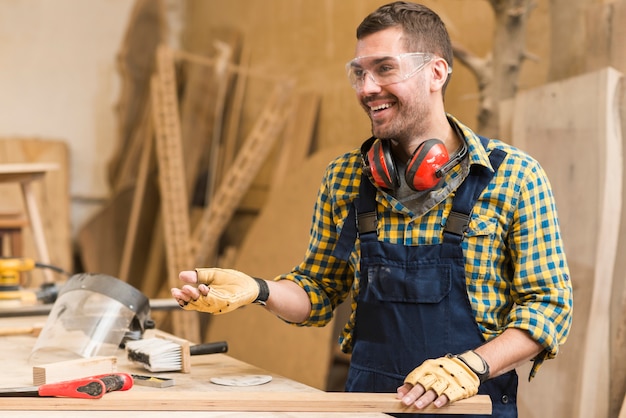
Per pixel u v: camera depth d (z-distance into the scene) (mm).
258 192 5184
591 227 2895
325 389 4086
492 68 3381
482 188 1711
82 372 1713
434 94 1753
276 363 4438
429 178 1688
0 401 1508
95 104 6445
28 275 4801
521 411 3127
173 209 5688
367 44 1707
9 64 6176
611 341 2793
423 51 1703
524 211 1695
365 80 1702
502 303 1722
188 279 1726
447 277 1704
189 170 5777
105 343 1995
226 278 1756
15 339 2320
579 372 2895
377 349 1764
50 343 1985
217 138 5629
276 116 5051
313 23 4832
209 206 5391
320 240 1966
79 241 6316
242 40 5625
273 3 5266
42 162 6141
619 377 2760
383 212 1796
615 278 2795
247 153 5164
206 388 1716
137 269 6031
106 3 6473
